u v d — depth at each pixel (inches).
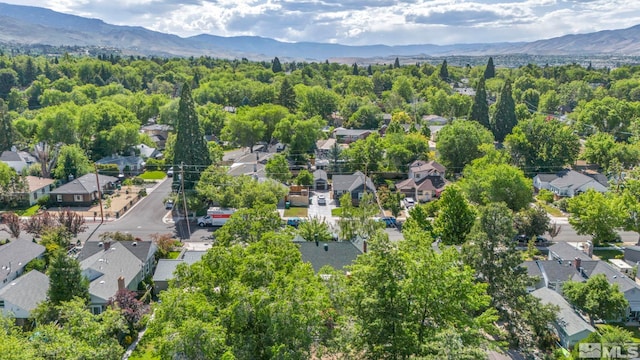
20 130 4266.7
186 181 2898.6
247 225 1737.2
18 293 1662.2
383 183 3526.1
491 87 7785.4
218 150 3814.0
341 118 6422.2
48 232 2258.9
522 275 1454.2
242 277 1067.9
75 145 3690.9
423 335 1022.4
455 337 896.3
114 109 4402.1
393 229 2664.9
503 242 1443.2
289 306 934.4
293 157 4013.3
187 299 981.8
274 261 1206.9
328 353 1093.8
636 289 1726.1
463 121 3907.5
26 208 2984.7
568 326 1512.1
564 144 3627.0
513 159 3693.4
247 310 968.9
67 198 3053.6
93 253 2042.3
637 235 2623.0
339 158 3727.9
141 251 2063.2
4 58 7819.9
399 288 1030.4
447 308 1023.0
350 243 2006.6
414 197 3270.2
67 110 4067.4
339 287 1175.6
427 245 1190.9
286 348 912.9
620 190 2950.3
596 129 4665.4
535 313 1403.8
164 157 4153.5
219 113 5073.8
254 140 4345.5
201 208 2851.9
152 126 5246.1
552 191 3292.3
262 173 3496.6
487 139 3786.9
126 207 2989.7
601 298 1622.8
